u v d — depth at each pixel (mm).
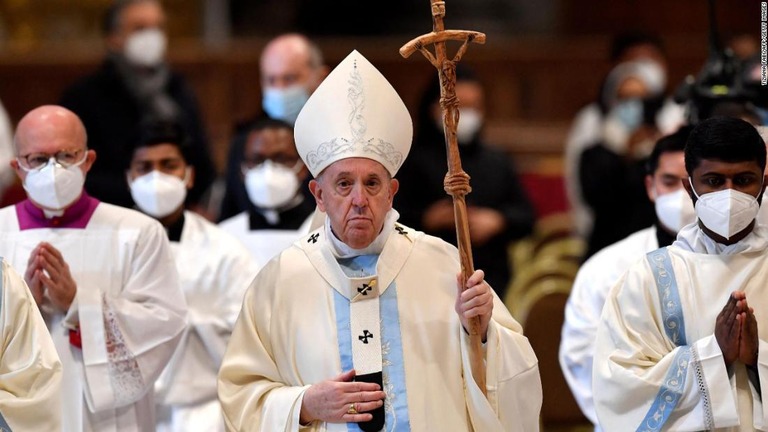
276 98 25172
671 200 18359
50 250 17250
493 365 15023
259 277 15914
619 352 15469
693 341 15297
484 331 15078
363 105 15156
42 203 17344
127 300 17828
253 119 24828
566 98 42344
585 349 19094
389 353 15242
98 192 24750
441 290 15555
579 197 29234
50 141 17141
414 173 26656
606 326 15727
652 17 45125
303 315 15453
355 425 14969
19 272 17719
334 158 15078
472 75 27312
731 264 15359
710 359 14867
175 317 17984
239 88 40125
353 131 15070
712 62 20219
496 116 42375
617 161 27062
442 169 26656
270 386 15500
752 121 19516
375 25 44656
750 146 14820
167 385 19719
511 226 26844
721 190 14867
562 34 45562
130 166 20828
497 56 42438
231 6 44750
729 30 44500
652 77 28781
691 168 15109
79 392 17609
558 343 25141
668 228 18688
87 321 17469
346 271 15539
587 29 45500
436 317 15414
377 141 15109
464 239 14820
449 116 14867
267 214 22047
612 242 26656
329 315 15398
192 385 19797
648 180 19500
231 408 15570
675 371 15008
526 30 45594
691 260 15500
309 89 25328
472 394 15039
